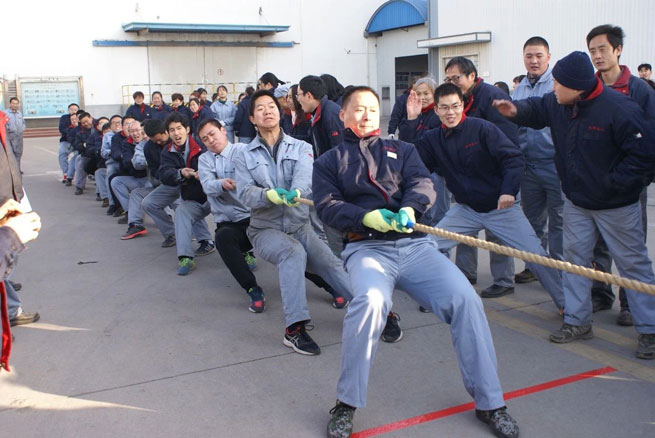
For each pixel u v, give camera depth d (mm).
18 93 24500
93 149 9867
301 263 4082
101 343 4219
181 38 26922
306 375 3662
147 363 3875
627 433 2938
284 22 28391
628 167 3539
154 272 5969
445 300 3004
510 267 4961
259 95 4359
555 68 3631
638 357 3740
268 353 3990
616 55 4082
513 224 4273
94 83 25750
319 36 28969
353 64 29531
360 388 2949
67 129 12320
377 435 2988
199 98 13992
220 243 4797
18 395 3480
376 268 3080
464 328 2969
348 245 3328
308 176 4383
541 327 4297
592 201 3748
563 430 2979
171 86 27078
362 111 3293
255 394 3438
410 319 4535
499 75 16578
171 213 9016
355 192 3268
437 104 4172
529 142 4926
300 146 4500
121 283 5625
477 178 4285
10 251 2312
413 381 3539
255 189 4293
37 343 4242
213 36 27438
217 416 3207
